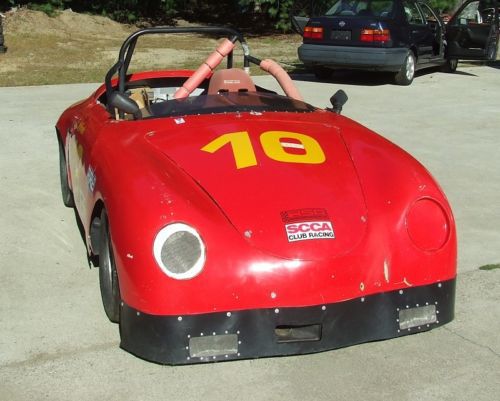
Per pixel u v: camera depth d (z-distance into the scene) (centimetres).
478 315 363
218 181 312
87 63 1559
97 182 339
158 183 304
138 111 386
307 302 283
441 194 326
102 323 354
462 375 305
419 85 1242
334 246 291
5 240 475
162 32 450
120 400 285
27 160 692
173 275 276
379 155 350
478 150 750
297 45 1995
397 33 1194
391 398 288
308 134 364
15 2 2159
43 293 391
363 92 1155
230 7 2564
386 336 299
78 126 452
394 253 300
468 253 453
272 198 304
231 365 311
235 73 456
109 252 335
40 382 299
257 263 281
